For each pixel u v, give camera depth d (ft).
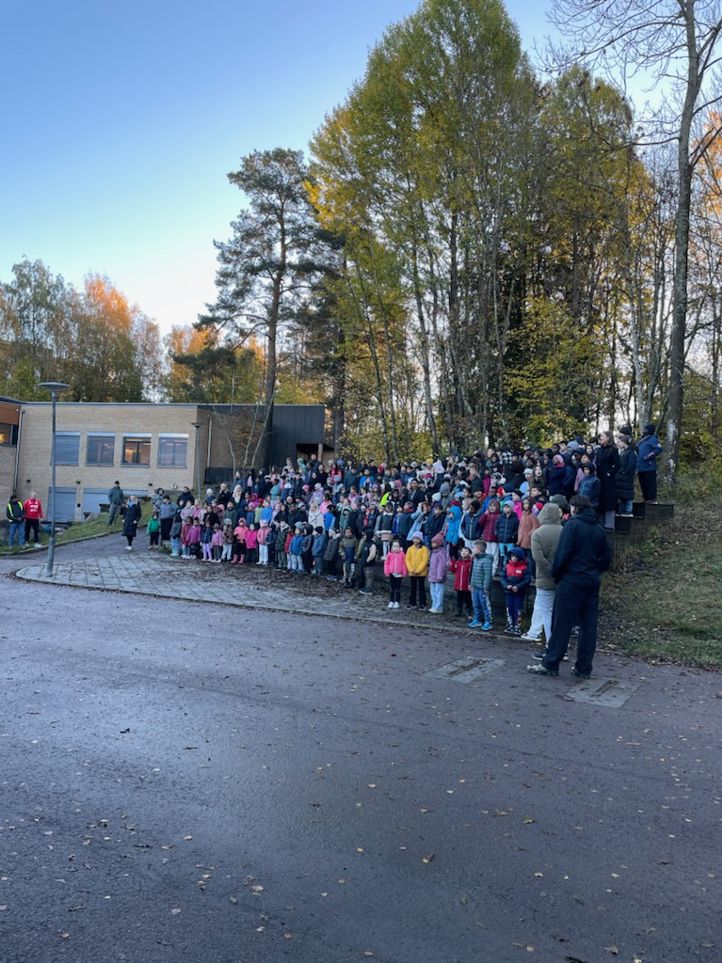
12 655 31.37
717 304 73.20
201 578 59.82
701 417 78.59
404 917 12.80
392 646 35.96
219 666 30.42
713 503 58.65
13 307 188.24
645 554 49.14
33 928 12.22
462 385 83.92
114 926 12.34
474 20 82.12
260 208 114.93
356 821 16.57
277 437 135.64
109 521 102.99
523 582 40.34
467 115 80.64
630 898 13.67
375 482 69.31
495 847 15.55
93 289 211.41
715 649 34.81
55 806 16.94
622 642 36.83
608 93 78.84
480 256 82.79
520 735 22.75
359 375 113.50
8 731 21.85
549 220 87.10
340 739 21.93
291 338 125.59
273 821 16.47
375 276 88.43
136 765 19.52
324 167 92.38
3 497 132.36
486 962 11.59
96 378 195.93
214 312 116.88
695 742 22.57
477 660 33.24
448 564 46.91
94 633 36.65
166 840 15.47
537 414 87.10
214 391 187.52
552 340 83.41
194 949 11.74
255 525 70.08
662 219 74.08
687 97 64.49
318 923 12.55
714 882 14.37
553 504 38.06
